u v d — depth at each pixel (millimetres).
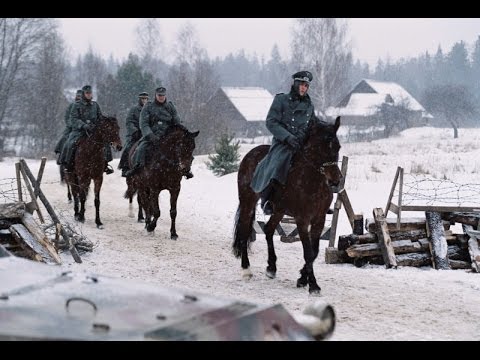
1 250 5098
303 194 9633
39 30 55688
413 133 66250
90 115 16047
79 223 15273
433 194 18250
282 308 4004
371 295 9602
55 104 55625
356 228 11875
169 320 3727
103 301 4016
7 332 3539
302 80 10008
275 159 9883
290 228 14055
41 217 11633
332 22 56781
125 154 16172
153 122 14312
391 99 73125
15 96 56719
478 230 11633
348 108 68812
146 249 12688
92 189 21953
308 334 3975
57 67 58125
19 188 12117
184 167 13750
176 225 15742
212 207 18469
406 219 11805
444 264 11273
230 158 25797
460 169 24219
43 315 3779
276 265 11664
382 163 27172
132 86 57031
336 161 9438
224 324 3666
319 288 9641
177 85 59125
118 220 16109
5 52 54656
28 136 58625
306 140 9641
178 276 10609
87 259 11461
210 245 13422
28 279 4449
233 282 10367
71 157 15500
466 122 79438
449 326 8133
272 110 10039
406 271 11148
